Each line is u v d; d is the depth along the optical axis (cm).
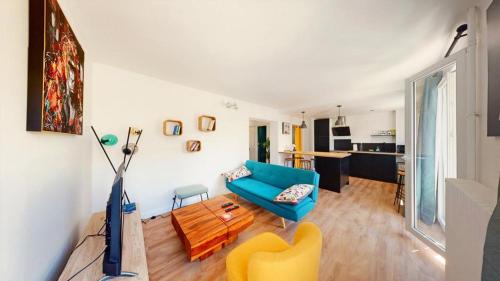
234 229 191
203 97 344
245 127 439
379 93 363
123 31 159
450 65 160
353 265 171
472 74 131
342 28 155
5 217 70
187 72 254
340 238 216
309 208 254
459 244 109
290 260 88
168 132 287
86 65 198
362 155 558
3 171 69
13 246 75
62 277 103
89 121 211
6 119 71
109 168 236
